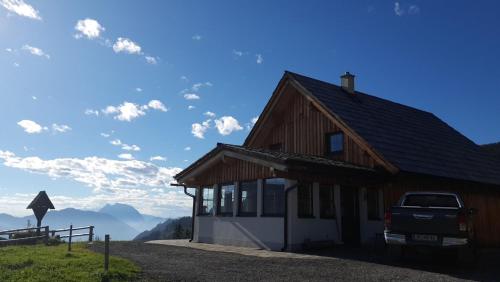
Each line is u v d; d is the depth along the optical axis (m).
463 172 20.03
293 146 20.84
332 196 16.52
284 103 21.41
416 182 17.86
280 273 9.98
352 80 22.84
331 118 18.66
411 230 11.28
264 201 16.22
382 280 9.20
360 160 17.73
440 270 10.66
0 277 9.10
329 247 15.68
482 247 19.98
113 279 9.02
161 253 13.98
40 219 23.88
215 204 18.47
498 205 22.00
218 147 17.81
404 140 19.83
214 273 9.95
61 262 10.91
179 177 19.88
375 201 17.56
